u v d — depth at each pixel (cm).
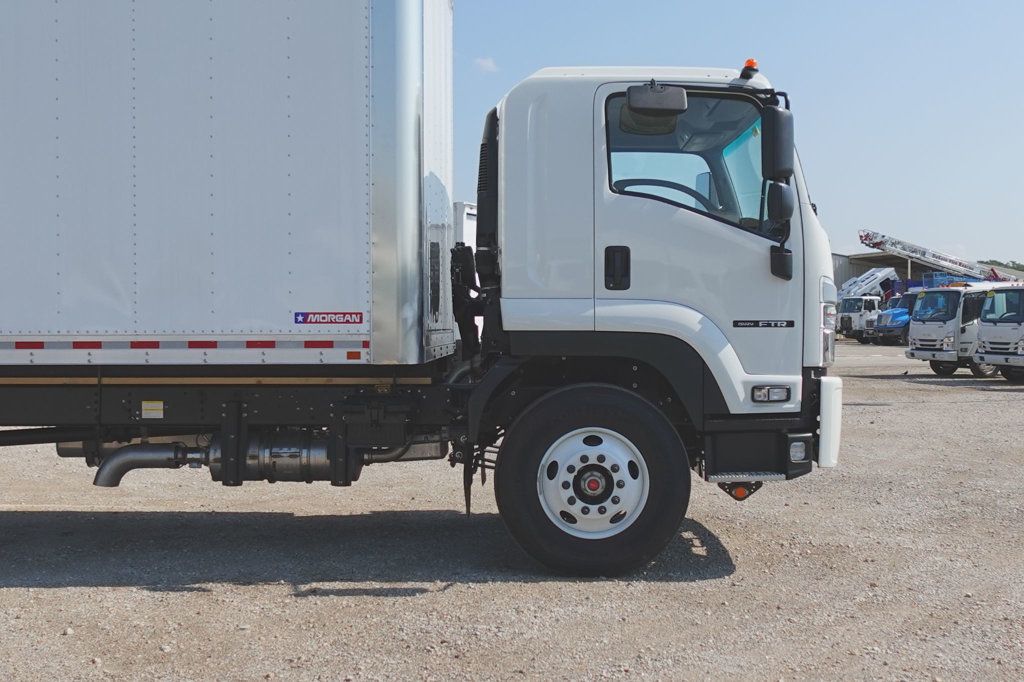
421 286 506
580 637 402
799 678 358
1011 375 1983
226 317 490
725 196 507
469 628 411
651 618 428
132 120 486
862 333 4422
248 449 525
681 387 498
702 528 613
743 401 498
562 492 492
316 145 487
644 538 492
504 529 620
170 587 476
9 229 488
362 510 690
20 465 895
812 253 509
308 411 519
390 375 522
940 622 426
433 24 549
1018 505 693
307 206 488
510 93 503
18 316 489
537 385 524
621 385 527
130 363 491
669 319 494
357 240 489
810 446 500
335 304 491
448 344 602
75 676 355
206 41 484
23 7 482
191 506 707
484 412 518
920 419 1262
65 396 515
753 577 498
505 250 500
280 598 456
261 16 484
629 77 504
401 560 534
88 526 632
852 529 613
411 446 543
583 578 495
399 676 356
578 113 502
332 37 486
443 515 670
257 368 514
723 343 498
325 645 390
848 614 437
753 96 506
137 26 484
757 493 738
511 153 501
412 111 495
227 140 486
